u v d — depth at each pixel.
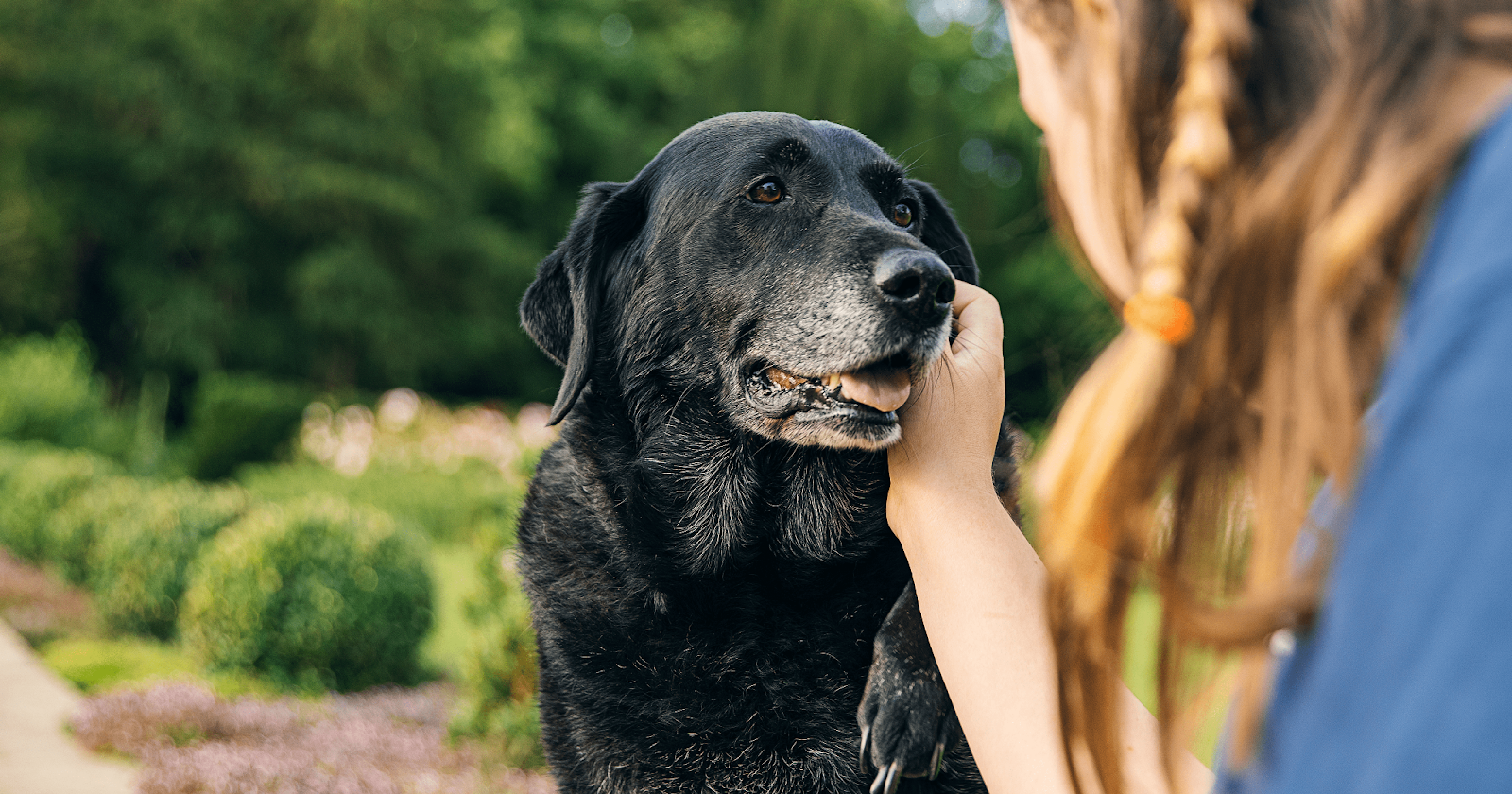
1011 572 1.27
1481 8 0.68
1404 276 0.70
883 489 2.30
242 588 6.26
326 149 25.77
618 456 2.56
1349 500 0.67
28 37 23.83
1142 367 0.78
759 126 2.59
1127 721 1.27
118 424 16.81
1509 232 0.58
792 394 2.29
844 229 2.34
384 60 25.77
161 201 25.20
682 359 2.54
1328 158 0.69
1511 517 0.54
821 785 2.21
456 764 4.84
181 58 24.80
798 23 16.36
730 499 2.37
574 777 2.40
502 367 30.19
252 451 14.37
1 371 15.77
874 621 2.25
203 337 24.69
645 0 30.66
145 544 7.48
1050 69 1.03
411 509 12.27
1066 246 1.04
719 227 2.52
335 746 4.95
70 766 4.55
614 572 2.40
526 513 2.65
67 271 24.30
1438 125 0.67
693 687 2.26
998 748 1.12
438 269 27.59
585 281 2.68
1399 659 0.57
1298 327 0.70
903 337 2.15
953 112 15.85
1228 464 0.81
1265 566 0.73
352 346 27.48
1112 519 0.79
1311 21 0.75
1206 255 0.75
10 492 10.52
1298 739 0.64
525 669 5.05
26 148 23.83
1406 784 0.54
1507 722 0.52
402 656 6.52
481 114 27.14
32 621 7.47
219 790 4.20
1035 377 12.45
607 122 28.52
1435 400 0.58
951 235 2.91
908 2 19.23
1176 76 0.83
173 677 5.89
